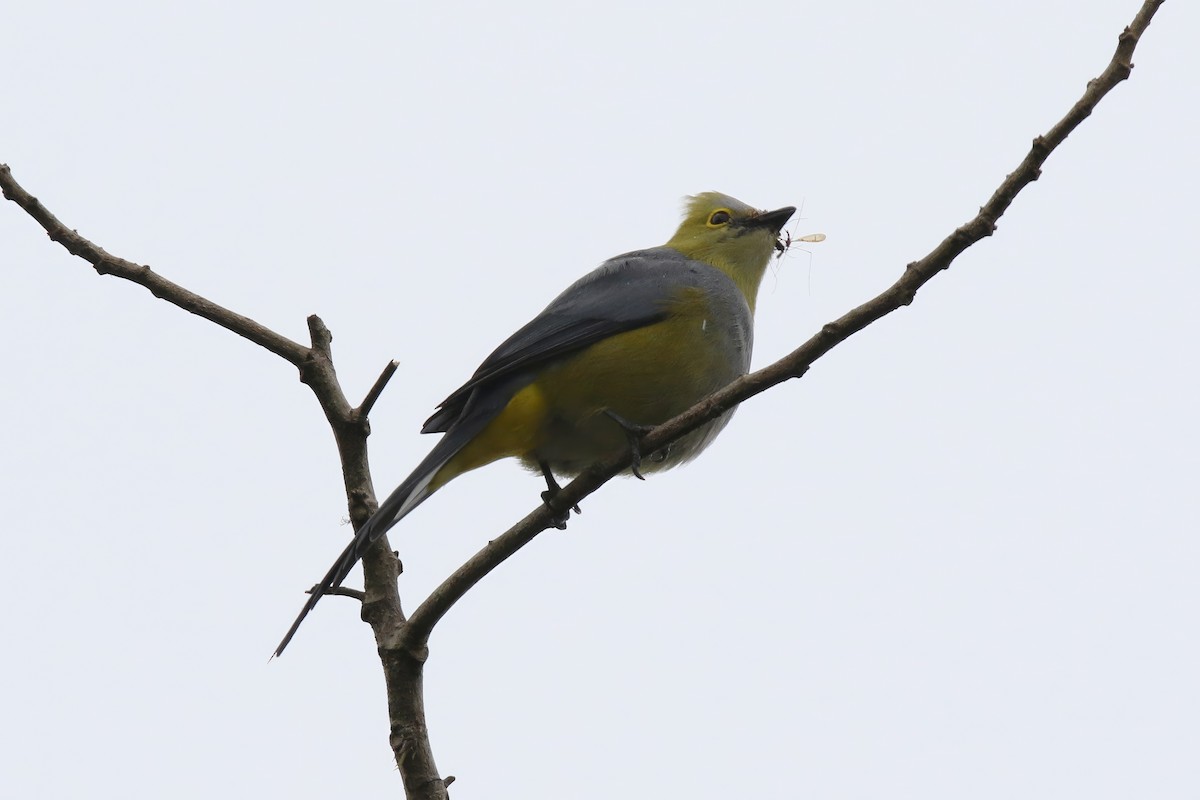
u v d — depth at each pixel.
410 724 9.14
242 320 9.97
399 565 9.88
